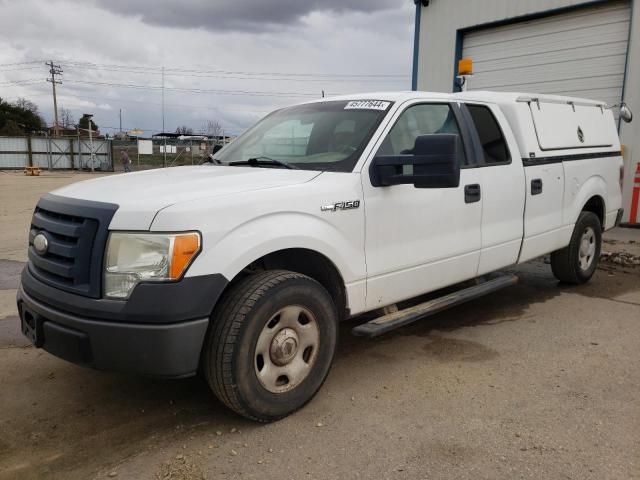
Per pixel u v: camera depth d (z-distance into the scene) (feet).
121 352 9.29
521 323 16.37
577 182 18.95
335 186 11.47
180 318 9.24
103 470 9.15
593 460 9.20
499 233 15.52
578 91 36.35
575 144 19.06
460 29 41.52
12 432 10.40
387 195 12.35
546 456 9.33
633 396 11.53
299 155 13.10
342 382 12.36
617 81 34.32
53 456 9.59
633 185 33.14
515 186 15.90
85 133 245.04
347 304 11.85
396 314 13.16
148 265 9.23
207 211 9.59
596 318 16.76
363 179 11.93
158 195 9.98
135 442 10.00
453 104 14.92
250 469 9.10
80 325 9.47
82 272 9.68
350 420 10.66
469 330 15.79
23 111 270.05
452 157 10.77
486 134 15.60
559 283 20.84
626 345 14.47
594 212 21.33
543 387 11.98
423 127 13.87
